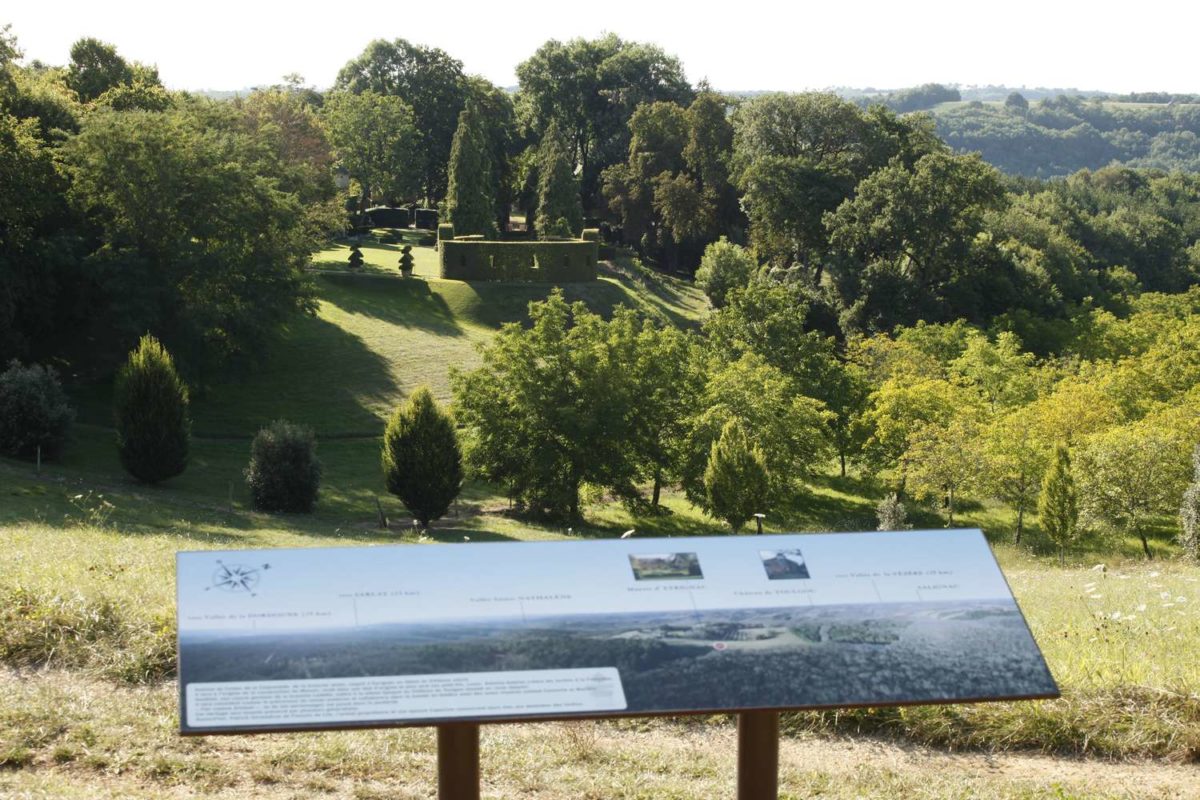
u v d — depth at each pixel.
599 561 6.52
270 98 85.44
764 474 41.47
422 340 66.12
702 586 6.39
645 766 9.52
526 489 44.09
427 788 8.75
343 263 78.94
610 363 44.09
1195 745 9.87
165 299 48.97
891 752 10.10
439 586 6.24
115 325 47.91
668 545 6.68
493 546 6.57
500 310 73.56
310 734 9.80
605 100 117.31
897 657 6.02
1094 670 11.49
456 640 5.89
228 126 65.50
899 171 81.88
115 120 49.53
